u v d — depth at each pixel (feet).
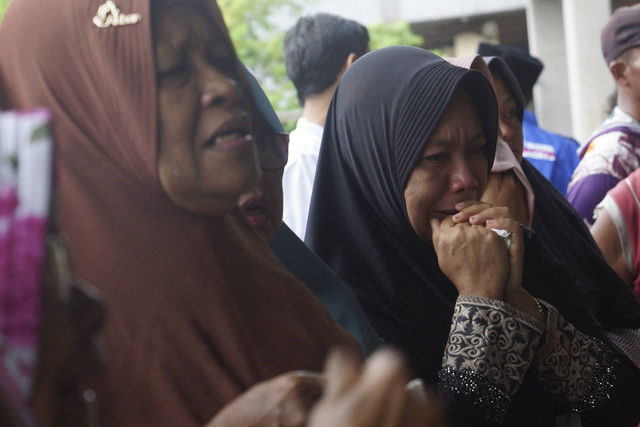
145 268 3.95
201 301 4.03
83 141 4.09
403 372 2.40
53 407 2.60
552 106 34.06
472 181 6.66
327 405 2.38
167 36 4.18
